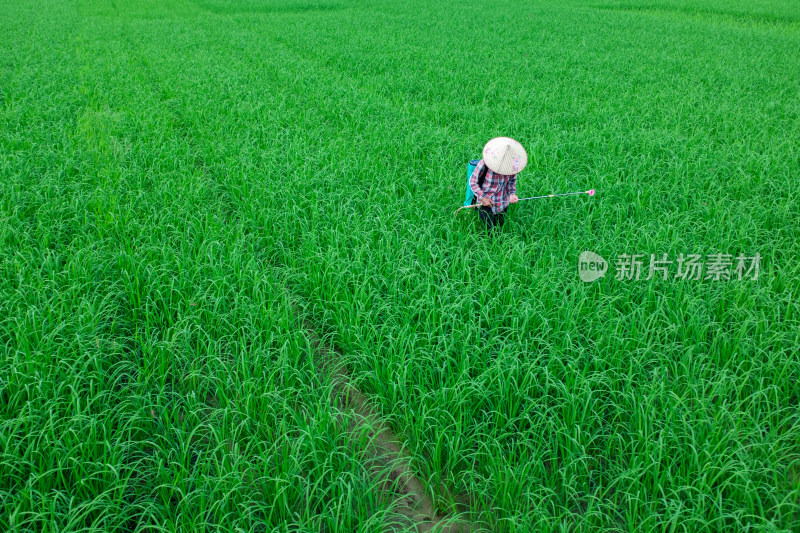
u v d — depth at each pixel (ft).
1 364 13.83
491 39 60.70
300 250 19.99
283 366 14.38
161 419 13.48
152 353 15.10
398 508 12.40
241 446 13.56
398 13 82.48
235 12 86.84
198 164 29.37
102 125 31.14
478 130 31.53
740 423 12.75
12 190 22.34
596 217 22.36
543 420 13.23
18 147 28.55
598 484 12.81
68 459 11.99
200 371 15.14
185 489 11.96
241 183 25.49
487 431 13.70
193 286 17.72
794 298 17.25
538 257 20.11
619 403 14.08
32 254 18.57
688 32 66.69
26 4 92.53
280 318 16.29
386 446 14.06
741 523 11.17
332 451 12.39
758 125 32.45
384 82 42.19
